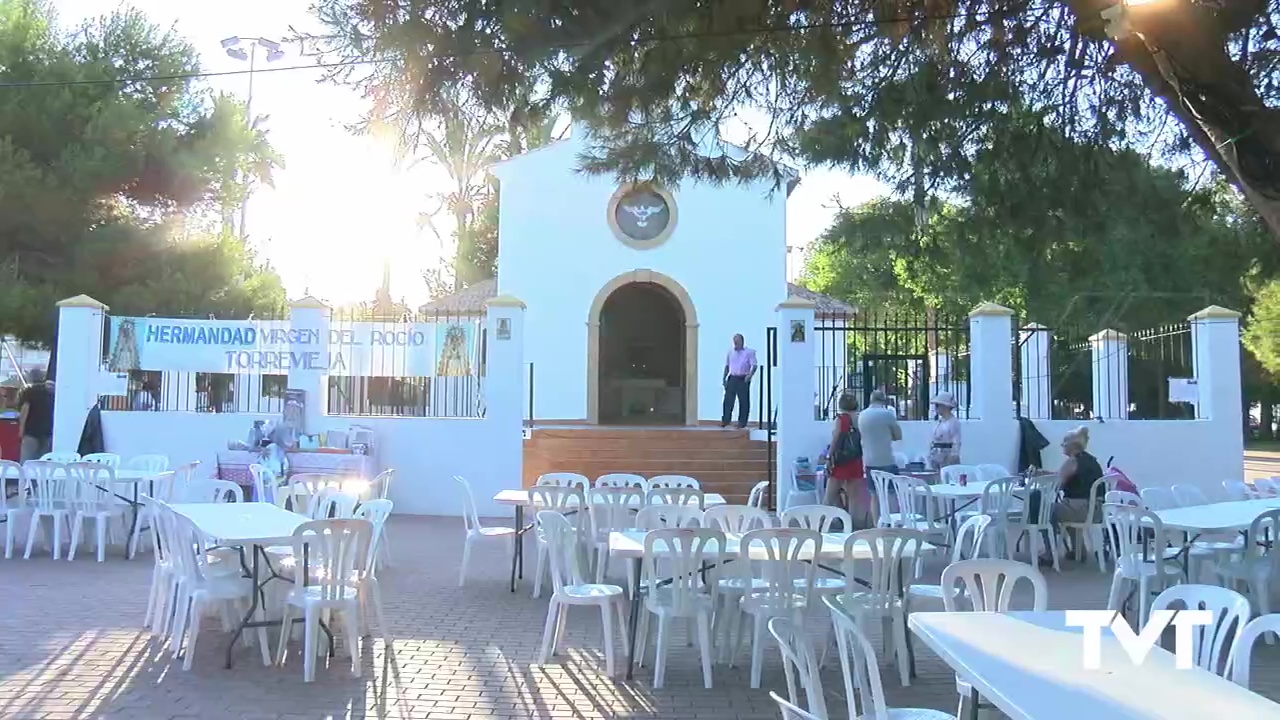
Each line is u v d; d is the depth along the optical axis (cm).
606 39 532
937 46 641
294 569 639
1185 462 1333
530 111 564
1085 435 991
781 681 571
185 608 602
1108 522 739
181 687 544
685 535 565
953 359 1475
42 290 1664
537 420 1856
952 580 456
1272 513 681
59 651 612
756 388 1875
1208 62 447
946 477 1109
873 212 726
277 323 1373
